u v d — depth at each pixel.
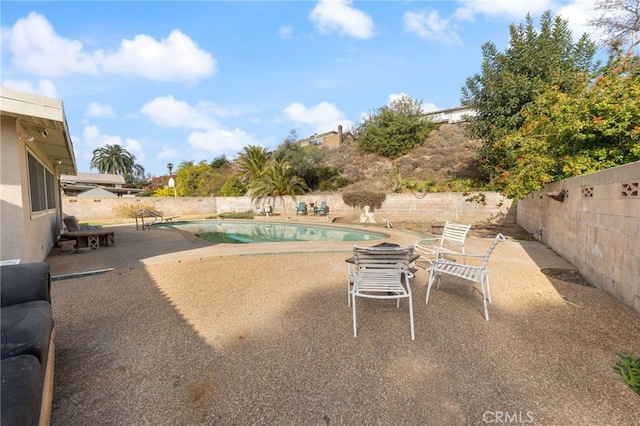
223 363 2.51
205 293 4.27
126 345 2.81
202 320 3.35
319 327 3.15
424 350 2.67
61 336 2.99
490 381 2.24
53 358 2.26
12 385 1.41
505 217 13.67
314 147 24.78
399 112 23.53
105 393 2.14
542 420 1.87
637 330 3.00
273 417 1.92
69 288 4.50
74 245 8.19
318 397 2.09
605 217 4.22
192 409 1.99
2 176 4.74
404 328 3.10
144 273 5.34
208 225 15.32
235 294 4.22
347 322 3.26
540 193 8.48
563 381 2.23
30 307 2.29
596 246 4.49
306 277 5.06
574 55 12.40
